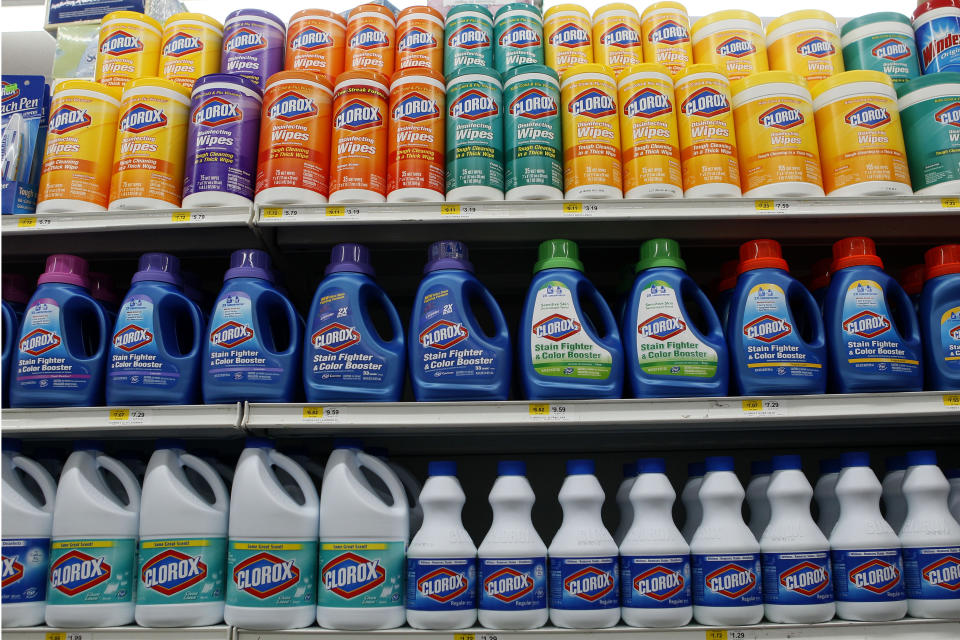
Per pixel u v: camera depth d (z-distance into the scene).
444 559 1.25
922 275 1.54
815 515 1.71
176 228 1.55
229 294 1.40
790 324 1.36
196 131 1.43
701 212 1.38
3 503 1.31
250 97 1.48
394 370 1.38
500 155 1.44
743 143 1.46
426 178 1.40
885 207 1.38
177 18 1.69
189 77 1.63
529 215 1.37
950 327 1.38
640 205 1.38
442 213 1.37
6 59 2.06
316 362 1.37
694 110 1.45
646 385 1.36
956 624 1.25
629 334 1.41
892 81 1.57
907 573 1.30
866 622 1.24
